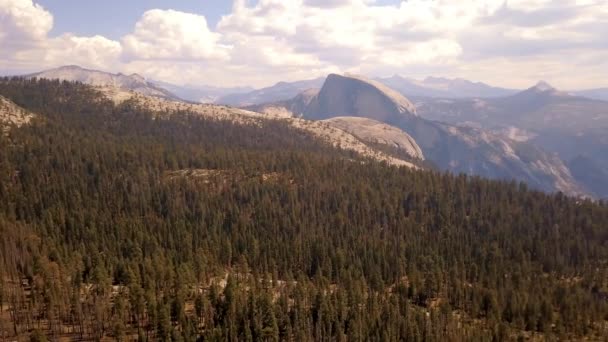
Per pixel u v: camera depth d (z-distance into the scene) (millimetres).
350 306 142000
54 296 123125
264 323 125812
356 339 124688
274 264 164500
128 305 129250
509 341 134000
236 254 177500
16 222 172375
